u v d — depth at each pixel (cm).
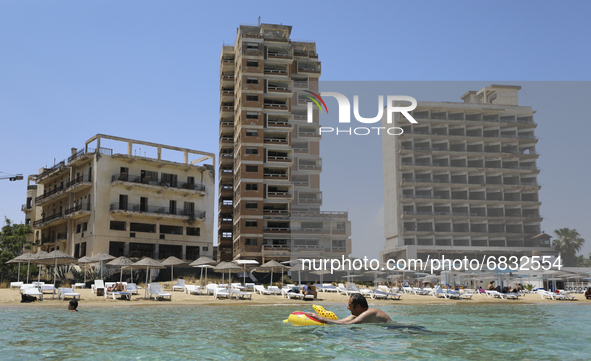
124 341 944
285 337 962
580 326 1302
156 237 5378
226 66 7362
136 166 5372
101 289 2842
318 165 6341
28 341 946
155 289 2670
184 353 781
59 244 5803
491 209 6081
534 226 5931
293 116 6438
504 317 1661
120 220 5175
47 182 6281
